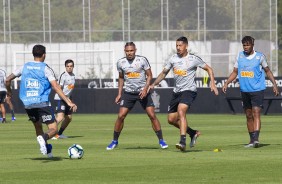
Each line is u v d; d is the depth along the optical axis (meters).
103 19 98.12
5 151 34.25
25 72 28.81
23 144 38.69
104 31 98.00
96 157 30.75
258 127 35.12
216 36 99.50
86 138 43.41
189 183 23.12
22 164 28.33
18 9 97.44
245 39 35.19
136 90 34.66
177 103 33.53
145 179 24.05
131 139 41.81
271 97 72.81
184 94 32.94
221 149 34.28
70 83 47.19
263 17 99.94
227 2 99.69
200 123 59.06
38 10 97.56
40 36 97.50
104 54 97.25
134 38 98.38
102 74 97.19
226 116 71.19
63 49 97.38
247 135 44.62
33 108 28.73
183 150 32.56
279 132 47.44
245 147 35.28
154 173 25.44
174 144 37.91
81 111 79.25
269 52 100.25
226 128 52.19
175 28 98.88
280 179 23.88
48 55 97.56
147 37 98.44
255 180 23.66
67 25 97.62
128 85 34.72
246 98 35.53
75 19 97.81
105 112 78.94
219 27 99.50
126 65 34.59
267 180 23.66
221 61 99.44
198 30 99.31
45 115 28.75
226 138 42.06
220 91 77.06
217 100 77.00
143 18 98.44
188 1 99.06
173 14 98.81
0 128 54.75
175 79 33.28
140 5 98.25
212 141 39.72
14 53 91.25
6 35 97.12
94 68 97.38
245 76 35.31
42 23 97.44
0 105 63.97
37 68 28.75
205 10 99.31
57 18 97.56
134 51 34.53
